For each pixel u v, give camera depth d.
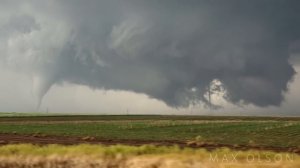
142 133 92.50
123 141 65.69
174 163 30.11
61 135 80.56
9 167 35.78
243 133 96.00
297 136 86.50
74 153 34.81
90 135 81.69
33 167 35.00
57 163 34.25
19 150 38.19
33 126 123.94
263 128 111.44
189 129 110.38
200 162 29.91
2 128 110.06
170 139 72.44
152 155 33.44
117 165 32.47
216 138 78.19
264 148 56.97
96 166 32.97
